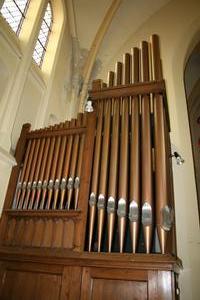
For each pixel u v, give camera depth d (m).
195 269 5.34
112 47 11.05
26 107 6.64
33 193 5.03
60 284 3.53
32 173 5.31
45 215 4.30
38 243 4.14
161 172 3.74
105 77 10.59
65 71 9.48
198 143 9.41
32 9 7.59
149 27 10.48
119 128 4.55
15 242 4.30
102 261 3.40
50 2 9.16
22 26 7.26
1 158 5.07
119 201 3.70
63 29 9.23
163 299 2.96
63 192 4.77
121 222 3.55
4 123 5.64
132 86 4.91
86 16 10.22
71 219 4.09
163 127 4.19
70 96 9.63
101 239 3.63
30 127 6.26
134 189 3.71
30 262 3.87
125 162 4.05
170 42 9.14
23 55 6.64
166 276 3.08
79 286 3.39
